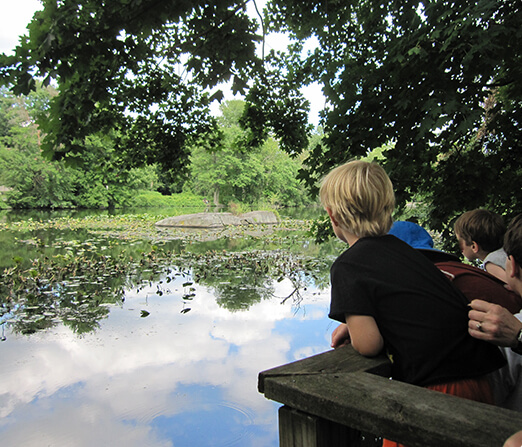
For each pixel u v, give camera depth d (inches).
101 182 1560.0
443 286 48.6
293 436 39.2
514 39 116.9
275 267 332.8
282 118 211.0
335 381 39.8
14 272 289.4
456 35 106.1
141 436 105.1
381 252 49.1
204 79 161.0
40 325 189.9
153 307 218.2
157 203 1815.9
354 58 168.2
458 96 118.0
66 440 103.5
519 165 156.8
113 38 131.8
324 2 178.9
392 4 141.6
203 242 508.1
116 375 140.3
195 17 143.3
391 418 32.9
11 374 140.8
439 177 162.1
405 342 45.9
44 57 121.5
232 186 1781.5
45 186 1443.2
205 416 114.3
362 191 50.8
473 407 34.1
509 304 54.8
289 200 2076.8
